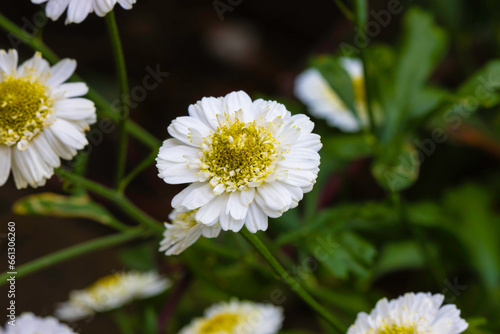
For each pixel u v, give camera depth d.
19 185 0.19
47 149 0.19
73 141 0.19
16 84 0.19
